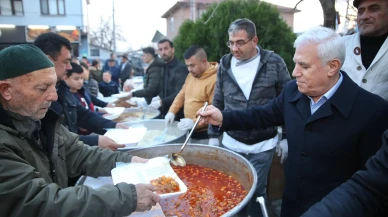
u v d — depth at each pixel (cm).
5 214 87
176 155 179
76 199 90
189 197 148
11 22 1672
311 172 135
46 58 101
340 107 125
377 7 163
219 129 180
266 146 230
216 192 153
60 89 192
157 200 101
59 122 121
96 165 145
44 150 114
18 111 99
